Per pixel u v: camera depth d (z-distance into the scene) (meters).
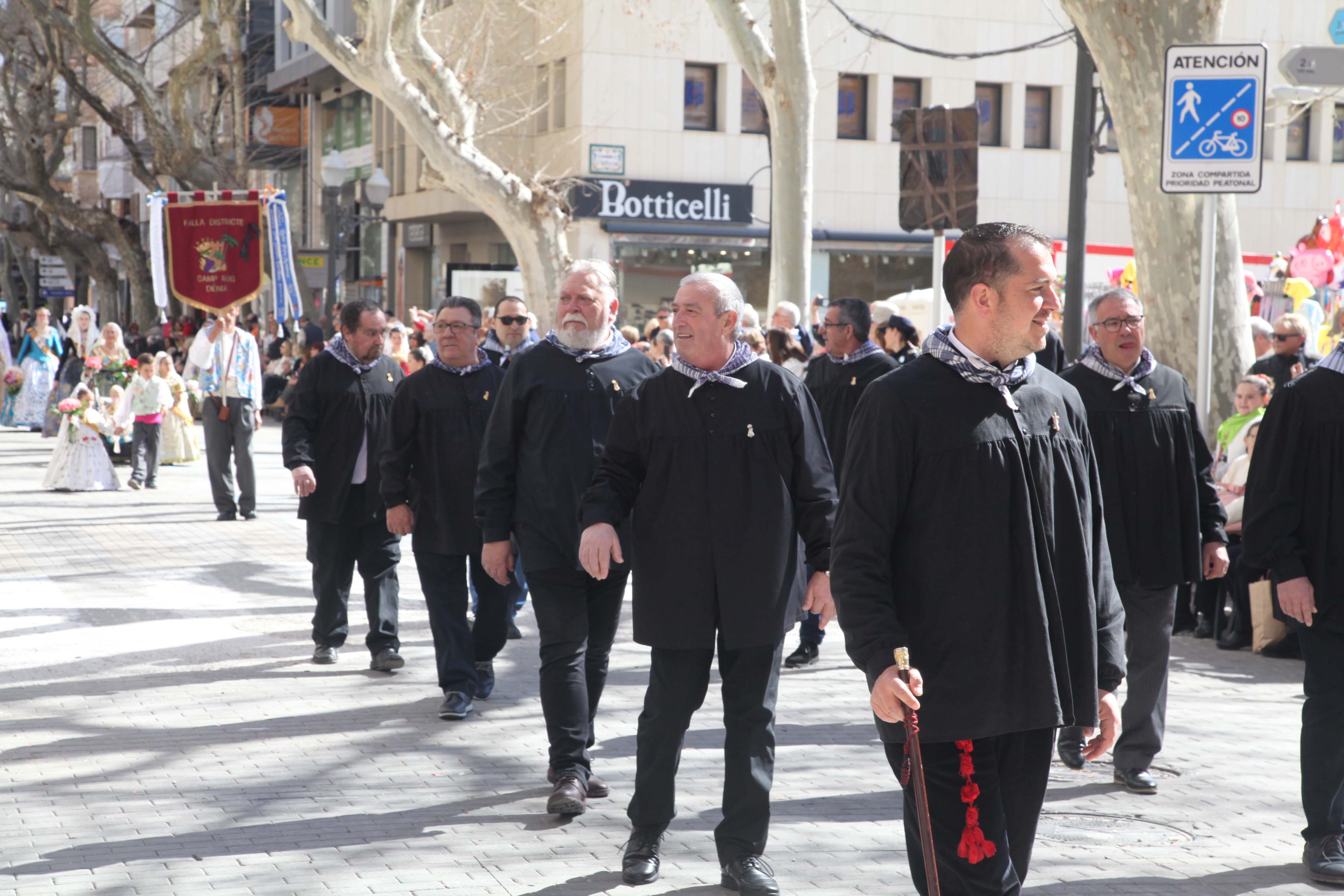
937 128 13.57
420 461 8.67
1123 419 7.18
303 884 5.75
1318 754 5.99
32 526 17.25
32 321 58.12
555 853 6.17
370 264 50.69
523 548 6.89
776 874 5.94
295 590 13.13
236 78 42.00
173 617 11.73
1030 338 4.11
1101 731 4.36
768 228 38.59
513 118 38.22
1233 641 11.27
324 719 8.55
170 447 25.73
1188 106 10.37
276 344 35.81
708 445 5.72
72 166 83.81
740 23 19.36
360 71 20.95
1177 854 6.30
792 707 9.02
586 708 6.80
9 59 47.97
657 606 5.73
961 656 4.06
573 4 37.03
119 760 7.60
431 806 6.84
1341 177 43.00
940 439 4.08
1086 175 16.73
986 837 4.12
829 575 4.25
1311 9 41.50
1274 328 14.26
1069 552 4.21
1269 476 6.07
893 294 40.00
